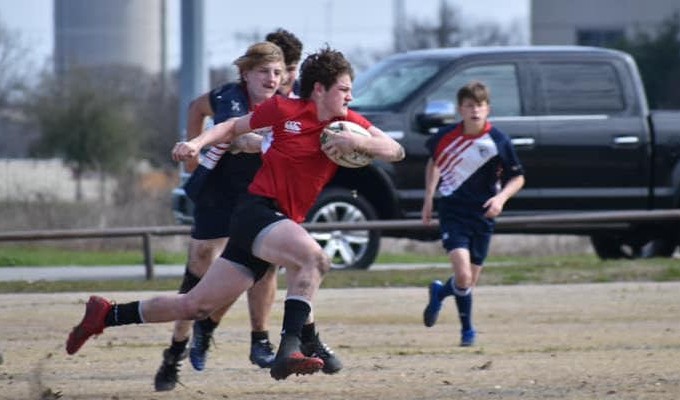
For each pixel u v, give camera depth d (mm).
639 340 36156
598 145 56906
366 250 55250
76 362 32625
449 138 37938
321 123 26000
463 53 56969
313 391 28172
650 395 27188
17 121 170375
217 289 25953
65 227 77688
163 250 75562
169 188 96438
